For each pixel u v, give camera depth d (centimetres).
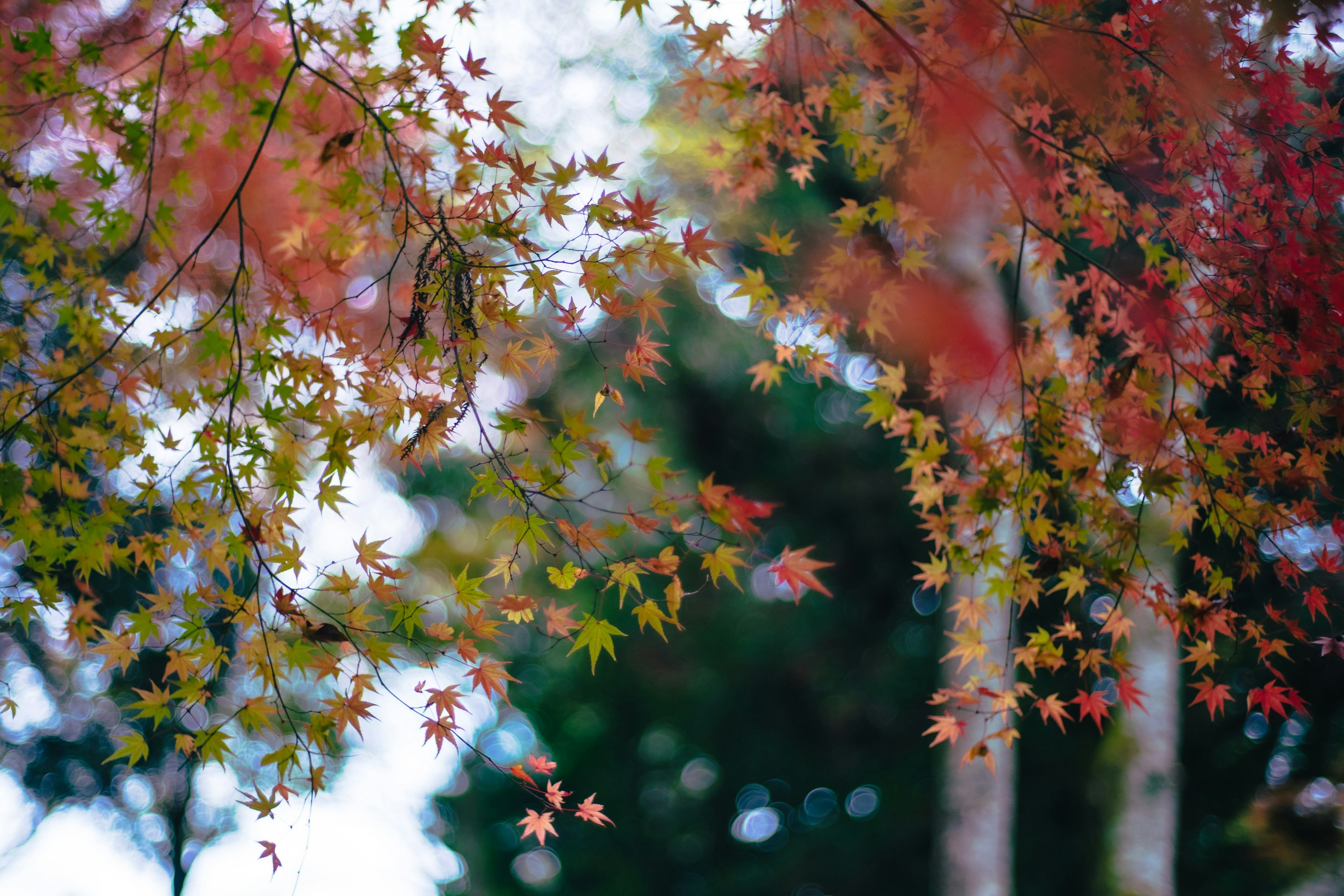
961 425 322
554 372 991
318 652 246
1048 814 916
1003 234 358
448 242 235
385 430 247
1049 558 300
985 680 316
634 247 232
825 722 1132
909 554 1089
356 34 333
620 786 1241
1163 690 534
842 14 317
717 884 1176
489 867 1309
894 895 1066
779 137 347
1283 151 269
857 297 337
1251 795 821
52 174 365
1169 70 275
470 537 1124
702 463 1086
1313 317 263
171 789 923
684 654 1156
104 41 341
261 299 287
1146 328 294
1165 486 271
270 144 392
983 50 286
